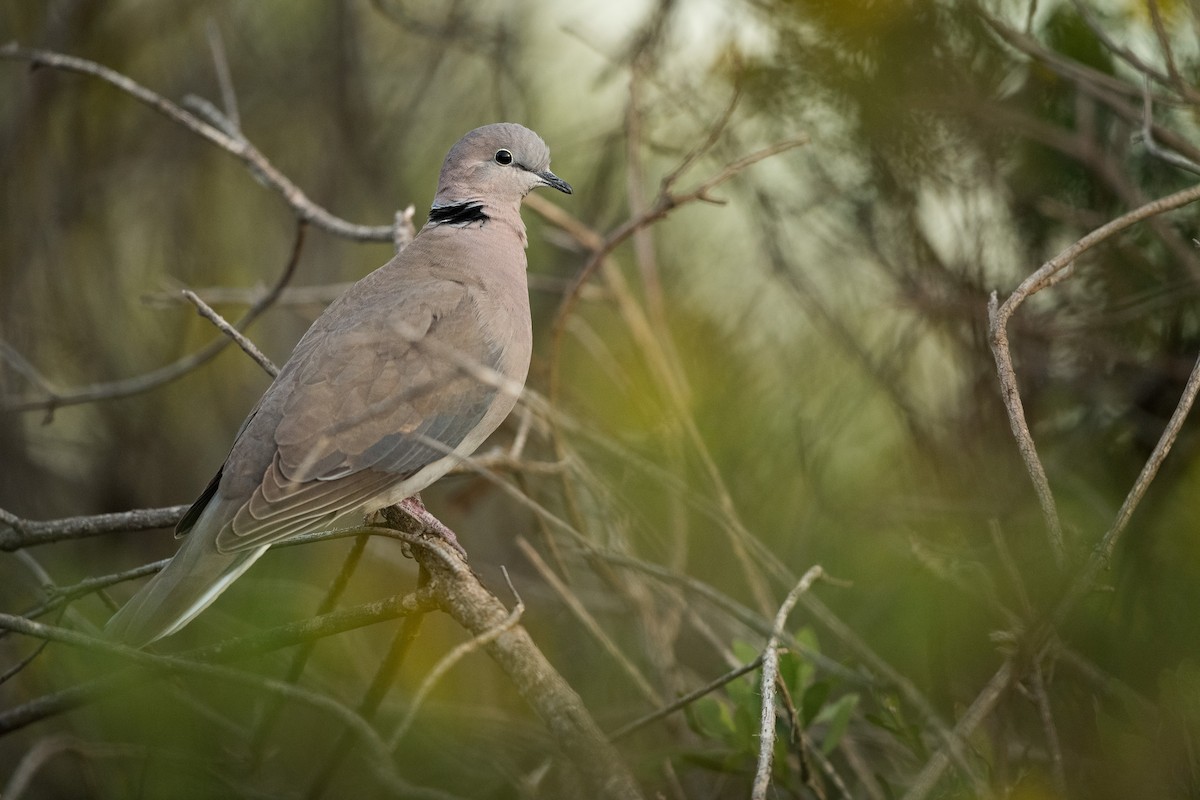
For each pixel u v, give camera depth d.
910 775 9.41
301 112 15.51
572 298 10.50
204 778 8.66
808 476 11.76
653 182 14.23
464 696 12.65
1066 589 6.57
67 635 7.12
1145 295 10.27
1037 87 10.80
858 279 12.63
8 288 14.70
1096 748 7.88
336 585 8.77
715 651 12.26
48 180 14.95
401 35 15.61
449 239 10.11
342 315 9.34
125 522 8.80
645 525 11.98
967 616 8.70
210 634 12.01
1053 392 10.73
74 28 15.00
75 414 15.24
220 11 15.59
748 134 12.34
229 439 15.12
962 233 10.84
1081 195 10.93
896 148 10.62
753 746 8.73
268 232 15.61
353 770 11.02
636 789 6.13
